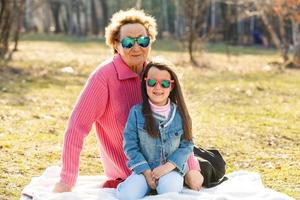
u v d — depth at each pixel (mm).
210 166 6078
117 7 58812
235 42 46562
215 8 49750
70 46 38469
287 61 26703
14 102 14016
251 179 6410
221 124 11992
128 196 5566
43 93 15867
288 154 9430
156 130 5664
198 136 10688
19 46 35625
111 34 6188
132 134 5723
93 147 9523
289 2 25375
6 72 20203
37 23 73375
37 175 7719
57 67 23141
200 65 25125
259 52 37406
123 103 6016
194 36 25750
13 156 8688
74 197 5473
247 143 10227
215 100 15430
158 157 5746
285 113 13664
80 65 24453
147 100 5727
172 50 35219
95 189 5891
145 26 6145
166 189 5633
